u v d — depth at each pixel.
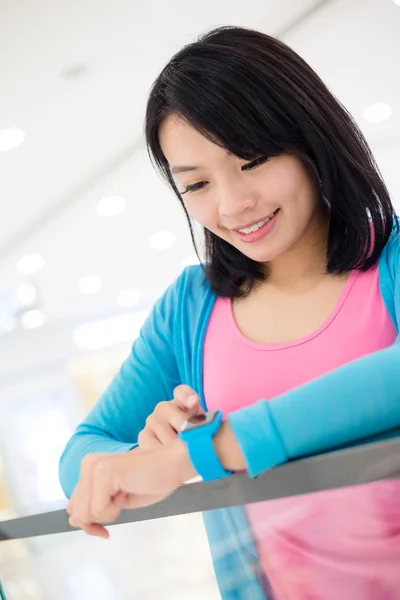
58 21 1.58
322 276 0.73
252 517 0.50
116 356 2.26
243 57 0.63
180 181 0.69
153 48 1.64
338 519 0.46
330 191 0.69
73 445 0.76
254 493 0.48
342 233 0.71
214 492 0.50
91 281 2.15
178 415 0.54
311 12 1.60
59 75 1.68
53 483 2.34
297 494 0.47
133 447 0.65
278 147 0.64
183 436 0.50
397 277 0.67
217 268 0.79
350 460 0.43
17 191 1.93
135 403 0.86
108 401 0.86
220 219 0.69
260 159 0.64
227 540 0.51
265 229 0.68
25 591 0.60
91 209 2.01
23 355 2.29
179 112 0.64
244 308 0.78
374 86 1.68
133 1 1.55
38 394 2.35
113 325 2.23
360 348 0.69
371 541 0.46
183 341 0.83
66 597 0.57
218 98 0.62
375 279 0.70
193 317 0.83
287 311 0.74
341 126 0.69
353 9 1.59
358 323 0.70
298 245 0.73
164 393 0.87
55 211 2.00
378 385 0.50
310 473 0.45
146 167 1.93
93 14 1.58
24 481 2.33
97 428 0.83
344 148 0.68
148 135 0.72
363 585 0.47
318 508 0.46
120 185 1.97
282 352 0.73
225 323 0.79
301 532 0.48
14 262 2.12
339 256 0.71
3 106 1.73
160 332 0.86
